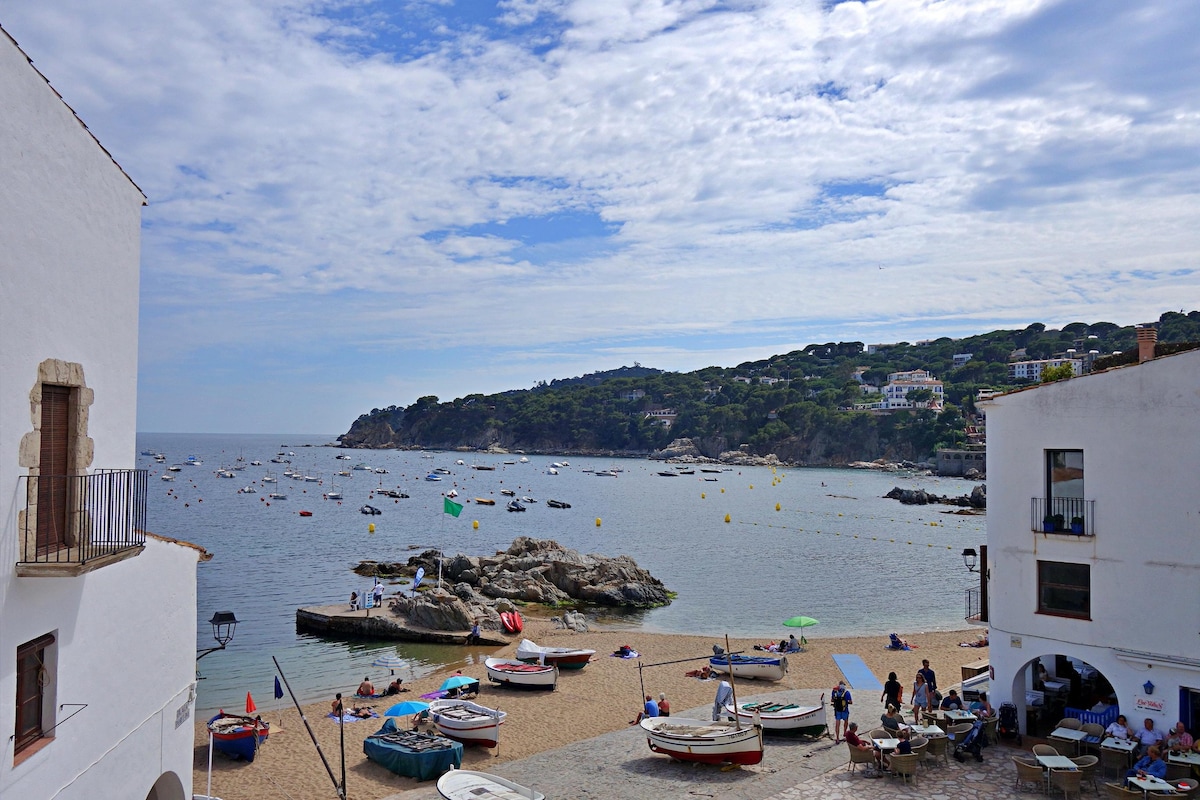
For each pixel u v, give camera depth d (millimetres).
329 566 79875
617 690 38281
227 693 39812
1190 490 22141
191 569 16031
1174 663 21969
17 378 10477
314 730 32594
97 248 12555
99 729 12508
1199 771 20281
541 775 25234
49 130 11070
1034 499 24797
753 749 24641
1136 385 23047
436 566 75000
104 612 12625
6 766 10117
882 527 115938
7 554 10242
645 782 24172
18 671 10664
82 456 12195
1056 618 24234
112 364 13133
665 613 61062
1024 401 25062
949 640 49969
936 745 23344
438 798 24219
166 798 15672
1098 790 21156
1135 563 22906
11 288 10289
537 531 111188
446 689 35875
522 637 50562
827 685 38688
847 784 22312
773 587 71250
